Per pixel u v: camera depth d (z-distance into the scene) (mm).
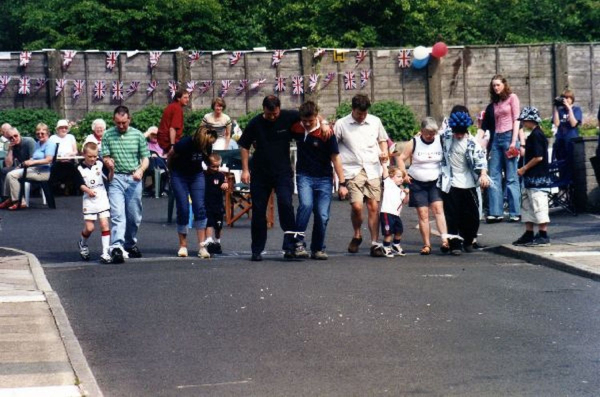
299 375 11578
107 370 12000
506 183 24516
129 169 19656
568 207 25375
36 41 50312
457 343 12766
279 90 43469
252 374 11672
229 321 14008
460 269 17938
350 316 14141
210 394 11039
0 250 20641
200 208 19875
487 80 45125
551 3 54656
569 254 18672
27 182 29016
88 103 42219
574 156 25422
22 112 40062
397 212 20016
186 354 12523
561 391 10867
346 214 26859
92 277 17422
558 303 14961
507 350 12438
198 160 19812
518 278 16984
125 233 20031
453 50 44812
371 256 19906
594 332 13250
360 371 11672
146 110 40969
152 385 11406
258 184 19203
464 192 20266
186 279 16891
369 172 19766
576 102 45812
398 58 44188
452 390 10945
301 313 14344
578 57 45625
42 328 13672
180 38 49094
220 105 27141
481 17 53750
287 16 51375
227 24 50250
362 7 50344
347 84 43906
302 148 19188
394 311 14430
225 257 20031
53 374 11680
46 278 17250
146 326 13875
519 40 52938
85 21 49562
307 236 23359
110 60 42281
